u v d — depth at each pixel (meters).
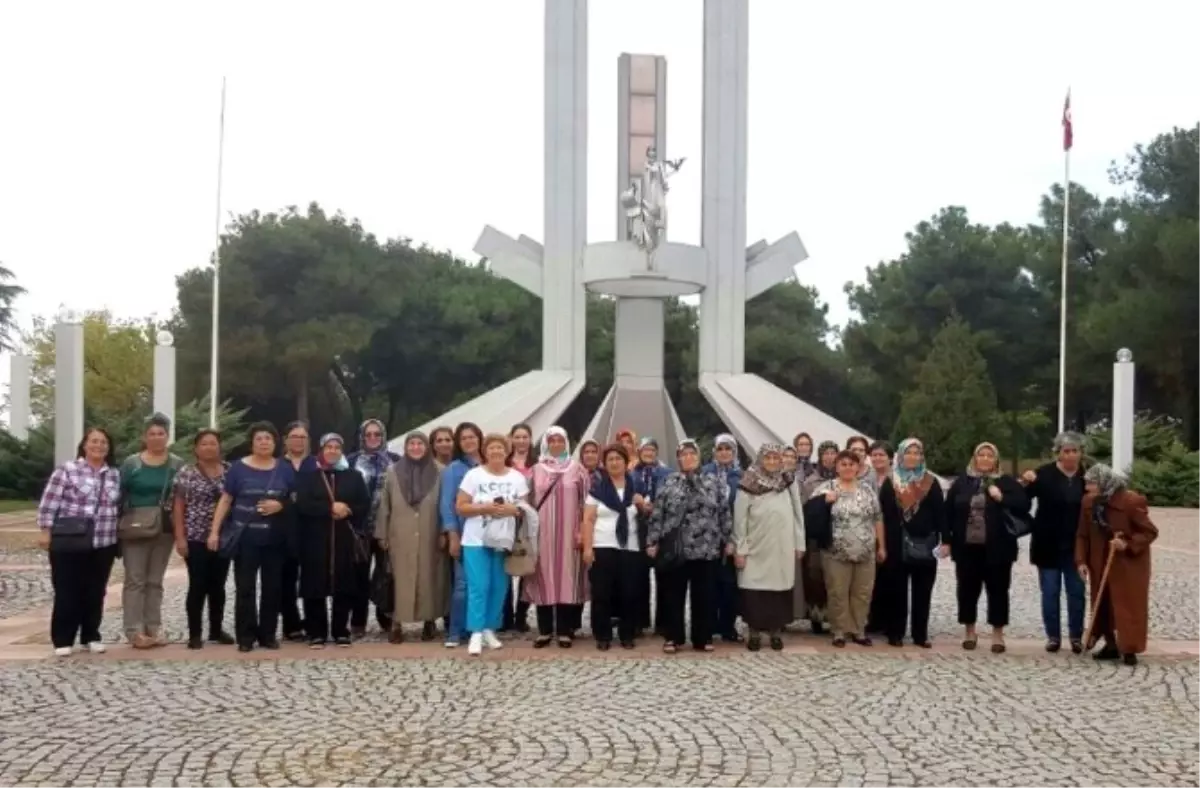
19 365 29.55
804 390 48.81
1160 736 6.71
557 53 27.52
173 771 5.85
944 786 5.71
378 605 10.05
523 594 10.68
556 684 8.13
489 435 9.94
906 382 46.50
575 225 27.50
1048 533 9.77
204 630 10.59
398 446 19.14
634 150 27.69
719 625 10.49
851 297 50.31
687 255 26.77
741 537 9.81
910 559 9.86
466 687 8.00
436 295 49.94
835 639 9.96
